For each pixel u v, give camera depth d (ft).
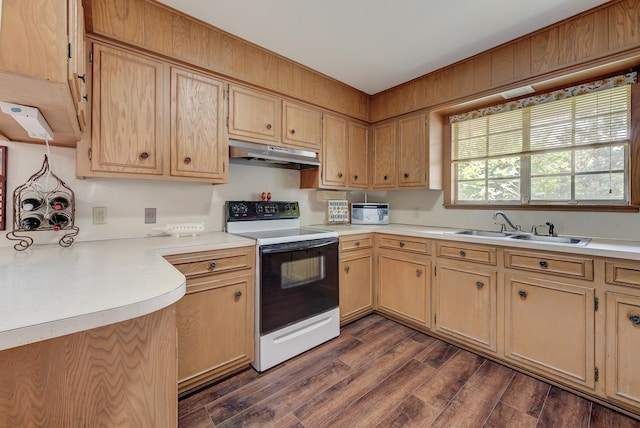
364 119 10.39
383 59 7.99
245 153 6.99
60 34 2.58
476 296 6.87
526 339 6.09
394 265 8.77
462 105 8.44
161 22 5.85
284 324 6.68
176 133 6.16
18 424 2.23
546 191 7.59
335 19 6.25
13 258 4.26
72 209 5.50
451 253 7.35
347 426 4.77
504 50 7.24
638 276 4.77
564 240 6.78
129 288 2.80
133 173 5.67
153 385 2.79
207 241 6.05
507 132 8.24
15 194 5.13
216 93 6.75
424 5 5.77
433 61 8.12
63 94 2.88
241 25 6.48
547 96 7.23
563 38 6.29
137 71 5.68
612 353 5.04
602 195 6.73
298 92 8.26
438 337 7.79
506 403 5.31
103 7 5.21
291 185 9.54
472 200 9.10
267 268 6.38
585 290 5.31
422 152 9.16
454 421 4.87
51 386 2.33
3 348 1.88
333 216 10.30
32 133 4.12
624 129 6.37
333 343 7.57
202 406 5.22
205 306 5.62
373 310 9.56
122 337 2.62
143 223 6.66
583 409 5.13
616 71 6.21
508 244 6.29
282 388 5.74
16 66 2.40
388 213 10.64
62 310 2.22
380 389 5.71
